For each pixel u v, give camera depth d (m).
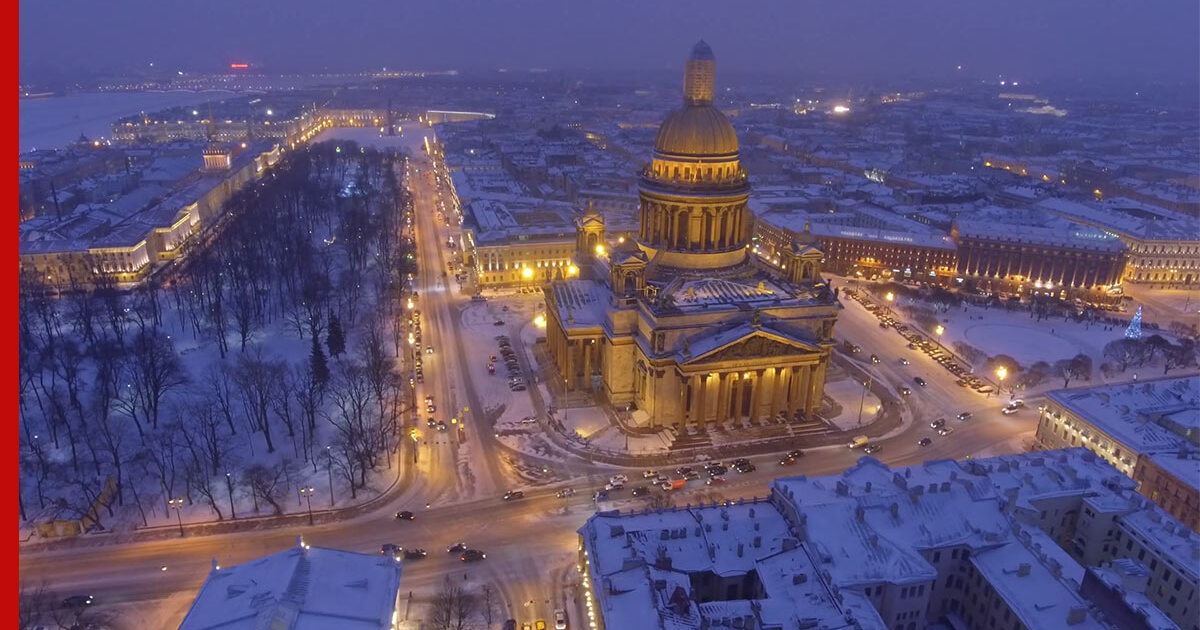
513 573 119.38
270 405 166.25
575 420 167.62
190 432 155.00
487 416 168.88
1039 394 184.25
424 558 122.31
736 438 161.00
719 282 176.75
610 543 107.00
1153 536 112.50
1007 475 123.12
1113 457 143.38
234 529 128.50
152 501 134.62
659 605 93.81
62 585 114.75
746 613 94.19
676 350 163.12
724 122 183.12
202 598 92.88
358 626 89.38
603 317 182.75
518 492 140.25
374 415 164.25
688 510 115.75
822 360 166.88
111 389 169.25
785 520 111.75
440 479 144.62
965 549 105.88
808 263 179.00
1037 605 96.12
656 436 161.62
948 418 171.88
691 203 181.75
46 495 133.12
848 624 91.62
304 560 96.56
